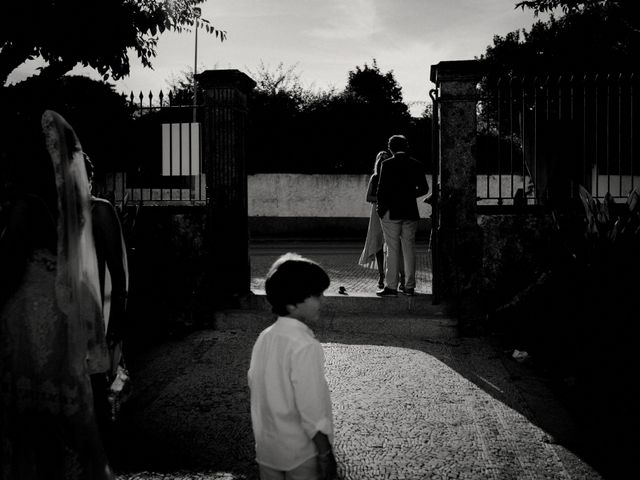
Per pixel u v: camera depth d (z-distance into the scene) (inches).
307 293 98.7
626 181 351.3
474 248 276.2
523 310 272.4
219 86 295.0
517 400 202.5
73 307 114.6
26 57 354.0
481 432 178.4
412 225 299.6
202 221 293.7
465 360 244.1
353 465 158.7
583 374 210.1
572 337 229.1
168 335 290.2
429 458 162.2
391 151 302.5
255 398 99.7
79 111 333.4
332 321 282.0
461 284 278.2
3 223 114.4
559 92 278.2
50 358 112.9
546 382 221.0
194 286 292.2
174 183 457.1
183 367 239.9
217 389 214.4
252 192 813.9
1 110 340.2
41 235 115.3
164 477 151.0
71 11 331.0
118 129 308.3
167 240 293.4
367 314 289.1
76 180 117.9
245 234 308.0
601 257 213.0
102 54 356.8
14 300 113.7
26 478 112.3
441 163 276.7
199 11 401.1
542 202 279.7
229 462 160.1
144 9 372.8
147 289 289.7
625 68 551.5
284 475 96.9
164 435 176.9
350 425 183.3
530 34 815.1
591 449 166.9
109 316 130.6
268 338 99.2
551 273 260.7
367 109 924.6
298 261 101.5
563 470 155.1
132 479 149.6
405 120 955.3
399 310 291.9
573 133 281.1
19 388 112.5
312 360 94.3
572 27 617.6
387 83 1194.6
